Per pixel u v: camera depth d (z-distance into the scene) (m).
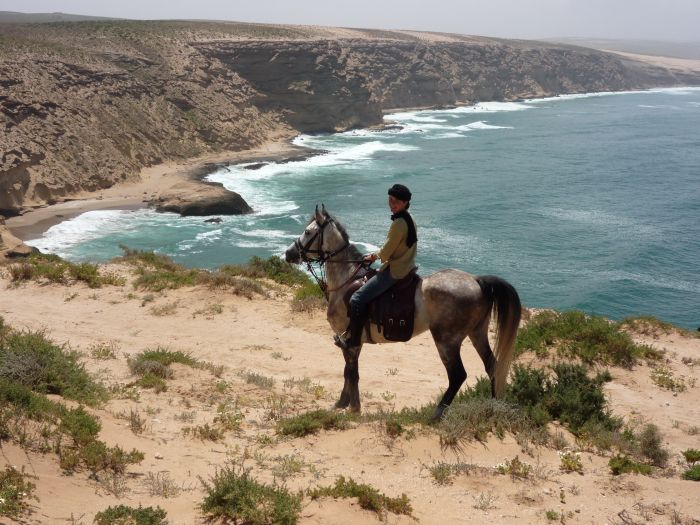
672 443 9.35
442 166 78.75
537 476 6.78
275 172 72.38
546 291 37.12
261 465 6.90
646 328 16.59
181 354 11.92
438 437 7.62
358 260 8.77
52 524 4.91
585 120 133.00
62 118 64.50
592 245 46.59
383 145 93.81
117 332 14.79
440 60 162.88
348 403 9.31
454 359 8.27
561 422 8.74
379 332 8.41
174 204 53.97
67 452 6.28
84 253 42.25
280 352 13.71
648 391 12.09
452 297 8.03
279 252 43.31
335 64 106.25
